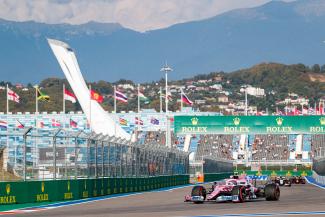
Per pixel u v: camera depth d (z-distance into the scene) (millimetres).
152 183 126500
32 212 58625
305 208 56688
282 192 96750
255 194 69438
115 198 85188
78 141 87812
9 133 73125
